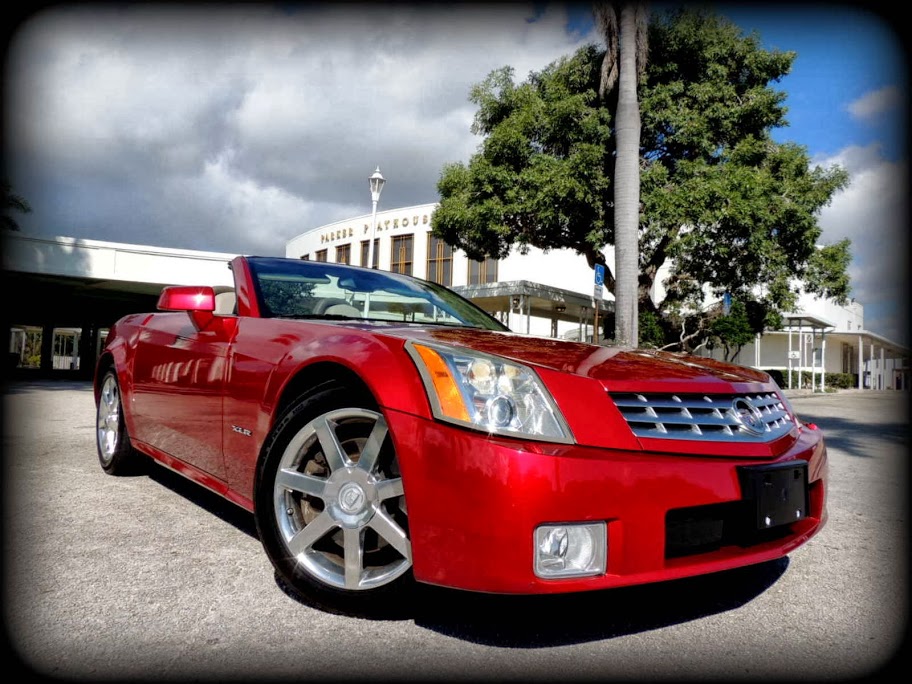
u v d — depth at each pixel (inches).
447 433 60.1
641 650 65.8
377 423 67.8
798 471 73.0
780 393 89.5
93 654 61.4
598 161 438.3
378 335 72.4
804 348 1077.8
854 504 144.1
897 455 229.1
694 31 467.5
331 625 69.2
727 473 65.3
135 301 934.4
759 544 70.2
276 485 75.0
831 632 72.0
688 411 68.5
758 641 69.1
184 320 112.6
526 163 470.9
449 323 113.9
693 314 583.8
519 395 61.2
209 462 95.3
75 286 775.7
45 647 62.6
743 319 536.7
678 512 63.2
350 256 1181.1
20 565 85.2
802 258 471.8
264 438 81.3
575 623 72.0
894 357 1652.3
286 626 68.7
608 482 58.6
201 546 94.4
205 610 72.4
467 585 57.9
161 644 63.9
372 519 66.9
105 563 86.6
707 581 88.9
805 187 465.1
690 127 441.7
